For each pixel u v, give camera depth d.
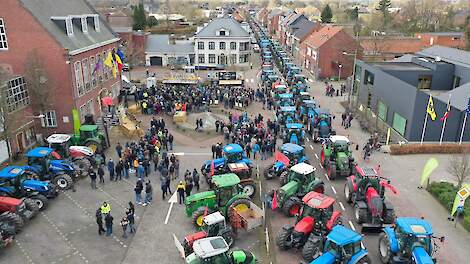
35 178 26.39
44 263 20.20
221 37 80.50
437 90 47.66
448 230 23.17
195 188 28.19
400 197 27.14
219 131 40.31
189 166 32.16
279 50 95.31
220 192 23.16
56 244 21.80
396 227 19.05
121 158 31.56
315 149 36.69
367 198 23.11
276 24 142.38
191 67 73.69
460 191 23.23
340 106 52.72
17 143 33.88
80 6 47.88
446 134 37.53
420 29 116.56
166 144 35.28
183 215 24.75
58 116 38.09
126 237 22.44
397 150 35.25
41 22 35.75
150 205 25.95
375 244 21.56
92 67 42.84
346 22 147.88
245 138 35.41
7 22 35.31
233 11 199.62
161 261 20.38
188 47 82.88
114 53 47.22
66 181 27.56
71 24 39.50
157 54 81.56
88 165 30.11
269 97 51.91
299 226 19.91
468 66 45.66
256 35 129.25
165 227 23.41
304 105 44.53
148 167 30.70
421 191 28.09
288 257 20.45
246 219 22.02
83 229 23.28
